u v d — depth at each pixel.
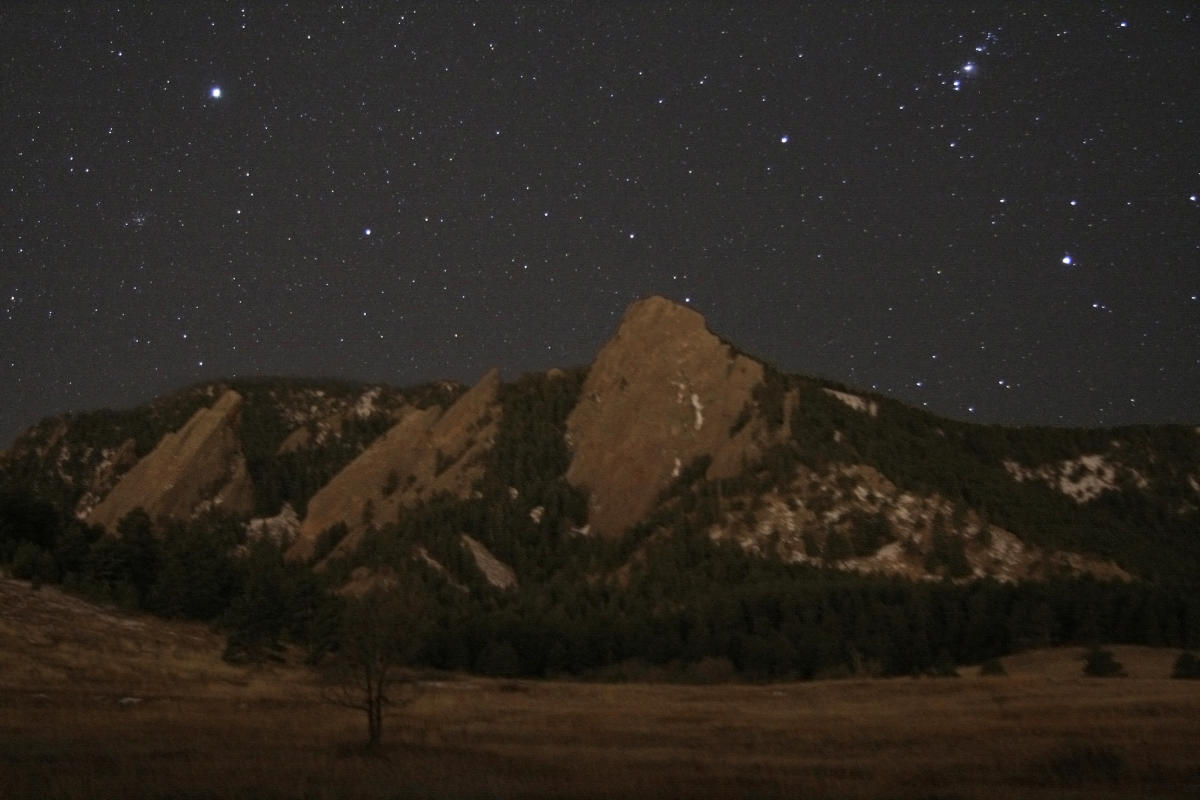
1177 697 47.12
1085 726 36.34
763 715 43.19
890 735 35.03
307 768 24.17
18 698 39.19
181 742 29.33
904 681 60.88
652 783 23.30
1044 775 25.08
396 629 32.19
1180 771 25.34
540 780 23.66
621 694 55.91
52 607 62.91
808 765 27.28
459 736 34.38
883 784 23.70
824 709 46.44
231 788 21.00
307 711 40.88
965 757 29.08
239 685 49.56
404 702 33.34
